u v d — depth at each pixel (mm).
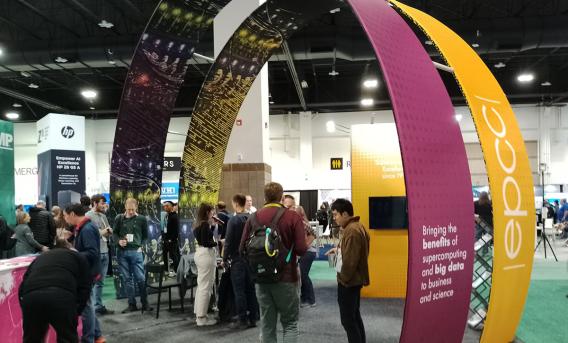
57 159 9359
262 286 3057
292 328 3082
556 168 17469
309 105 17281
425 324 2312
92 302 3695
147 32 4719
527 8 11195
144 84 5094
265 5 4258
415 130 2344
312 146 18625
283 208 3131
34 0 10875
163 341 4020
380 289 5793
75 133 9633
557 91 16141
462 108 17703
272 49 5273
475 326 4289
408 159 2248
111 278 7680
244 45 5051
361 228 3164
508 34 10172
